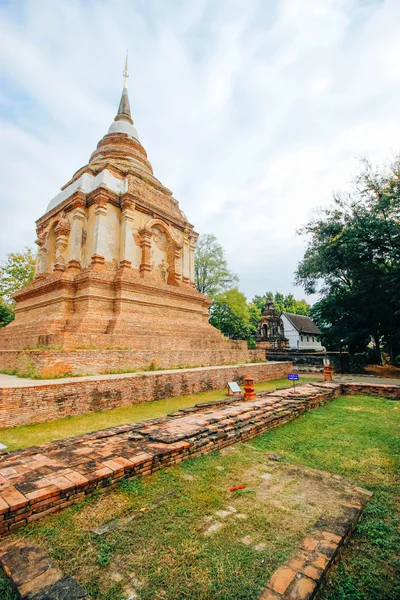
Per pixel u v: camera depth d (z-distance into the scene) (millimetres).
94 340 11789
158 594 2371
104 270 14930
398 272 20094
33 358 9703
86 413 8391
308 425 7258
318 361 23141
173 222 18812
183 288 17359
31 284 17531
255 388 14008
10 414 7062
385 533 3229
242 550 2855
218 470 4598
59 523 3176
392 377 20562
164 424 6277
